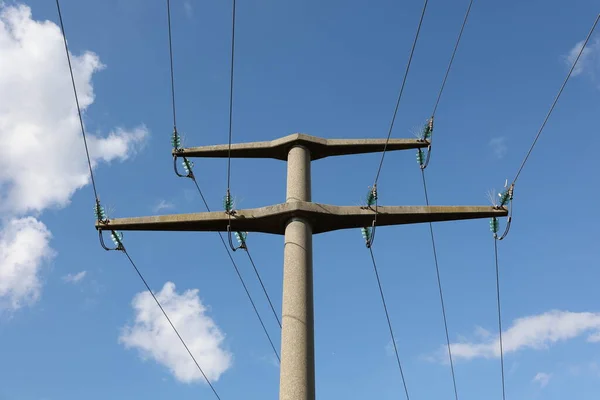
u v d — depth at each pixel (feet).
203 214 52.16
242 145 59.67
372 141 59.88
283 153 59.36
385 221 52.01
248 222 51.93
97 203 52.85
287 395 43.37
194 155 60.34
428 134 60.34
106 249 53.06
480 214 52.29
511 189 52.42
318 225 52.08
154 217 52.54
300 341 45.32
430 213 51.90
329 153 59.77
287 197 54.70
